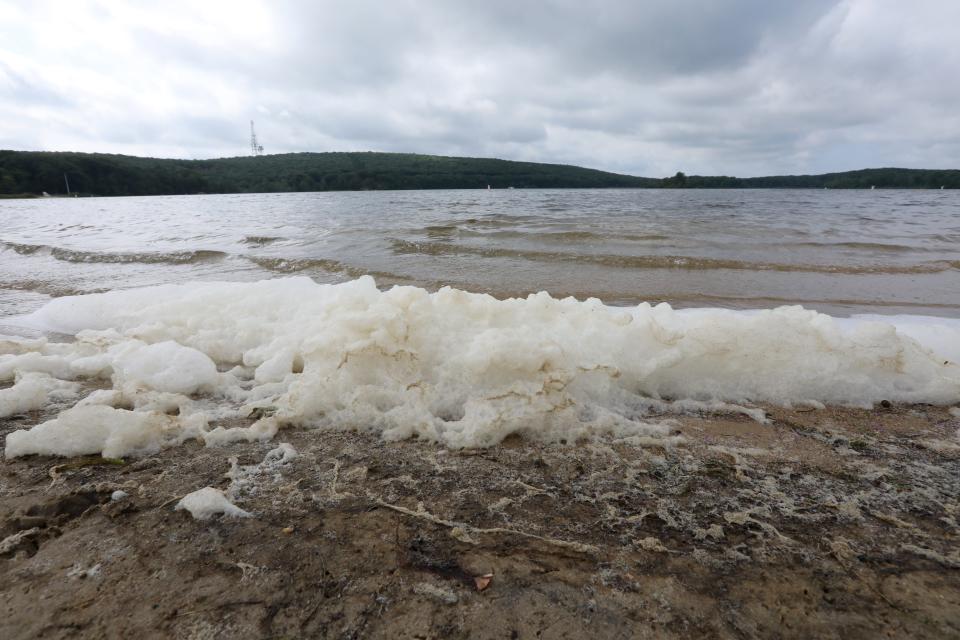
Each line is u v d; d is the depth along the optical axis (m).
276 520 2.00
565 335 3.32
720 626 1.53
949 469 2.44
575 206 30.08
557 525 1.99
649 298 6.59
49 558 1.77
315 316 4.07
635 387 3.25
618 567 1.76
